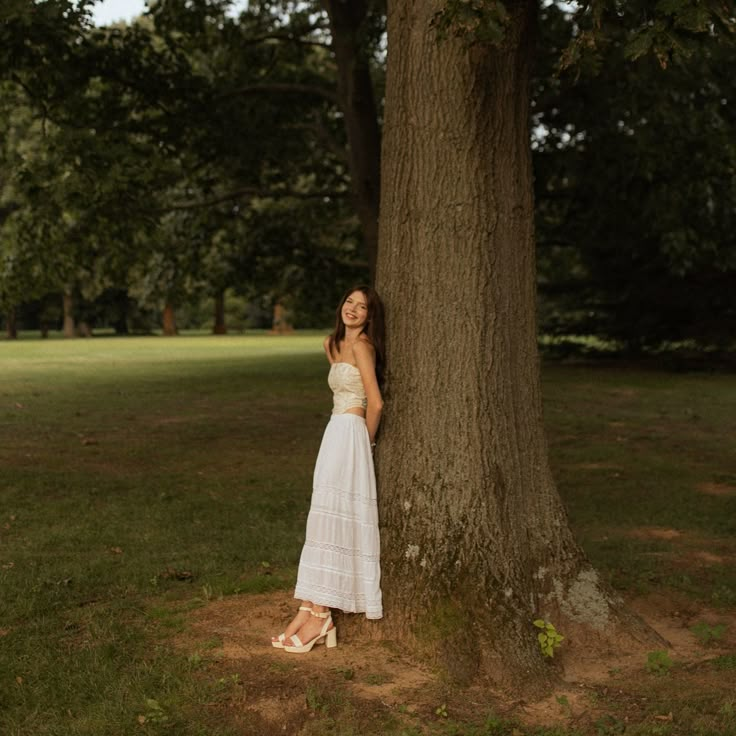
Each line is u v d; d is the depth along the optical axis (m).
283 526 7.00
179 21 14.97
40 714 3.63
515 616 4.22
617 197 17.05
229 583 5.44
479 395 4.48
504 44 4.39
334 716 3.59
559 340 26.94
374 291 4.61
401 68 4.60
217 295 23.61
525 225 4.64
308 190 23.47
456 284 4.48
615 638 4.42
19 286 14.49
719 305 23.14
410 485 4.53
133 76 13.76
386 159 4.72
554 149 16.50
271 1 17.06
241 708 3.65
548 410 14.89
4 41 10.52
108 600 5.17
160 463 9.94
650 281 23.39
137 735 3.43
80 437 11.83
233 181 18.44
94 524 7.03
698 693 3.87
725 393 17.66
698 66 13.02
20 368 25.61
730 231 17.33
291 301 25.23
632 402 16.09
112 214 13.21
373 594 4.36
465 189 4.45
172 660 4.14
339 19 14.39
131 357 31.89
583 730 3.55
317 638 4.32
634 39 3.85
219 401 16.55
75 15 10.45
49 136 11.24
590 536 6.84
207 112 14.55
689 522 7.27
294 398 17.12
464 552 4.37
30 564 5.83
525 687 3.91
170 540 6.55
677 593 5.43
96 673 4.00
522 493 4.57
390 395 4.64
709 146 14.33
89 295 47.50
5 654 4.23
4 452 10.49
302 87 15.54
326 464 4.39
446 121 4.44
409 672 4.05
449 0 3.71
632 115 13.98
